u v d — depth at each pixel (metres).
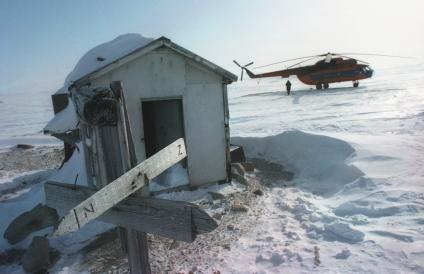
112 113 2.32
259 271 4.84
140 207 2.18
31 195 9.34
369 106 19.72
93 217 1.89
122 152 2.32
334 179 8.44
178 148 2.52
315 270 4.67
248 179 9.30
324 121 16.23
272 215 6.88
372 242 5.13
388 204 6.28
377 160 8.43
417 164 7.88
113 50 9.38
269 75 33.91
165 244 5.93
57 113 10.16
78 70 9.34
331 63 32.53
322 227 5.96
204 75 8.50
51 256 5.79
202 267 5.12
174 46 7.87
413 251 4.70
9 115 49.00
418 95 23.11
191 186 8.48
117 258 5.56
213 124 8.70
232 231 6.27
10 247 6.40
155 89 7.92
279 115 20.69
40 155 17.33
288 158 10.65
